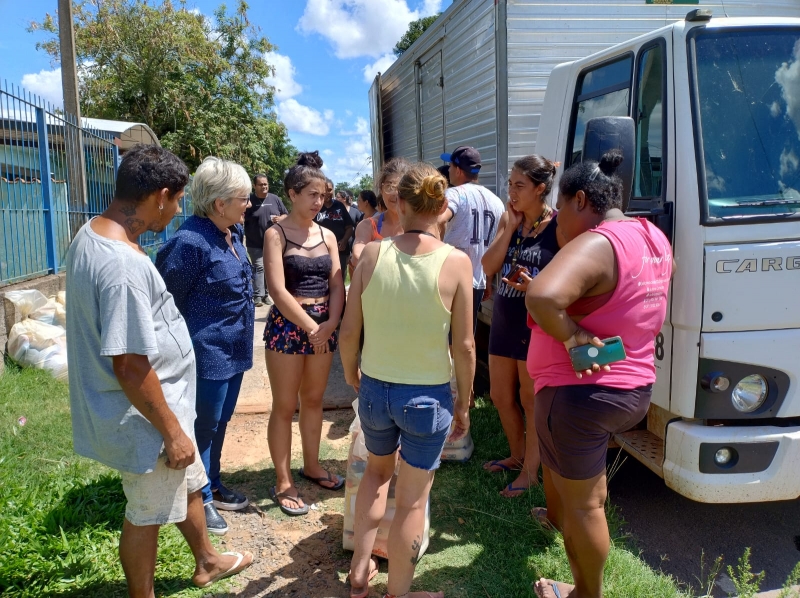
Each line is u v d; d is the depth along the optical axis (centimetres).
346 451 433
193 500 266
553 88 439
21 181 662
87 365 221
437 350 248
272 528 332
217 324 308
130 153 228
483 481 381
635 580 281
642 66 338
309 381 359
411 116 801
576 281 215
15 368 545
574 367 226
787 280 288
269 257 332
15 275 643
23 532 298
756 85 309
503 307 358
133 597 245
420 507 254
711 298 286
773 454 290
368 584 279
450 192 402
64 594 268
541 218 346
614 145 274
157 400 217
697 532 347
